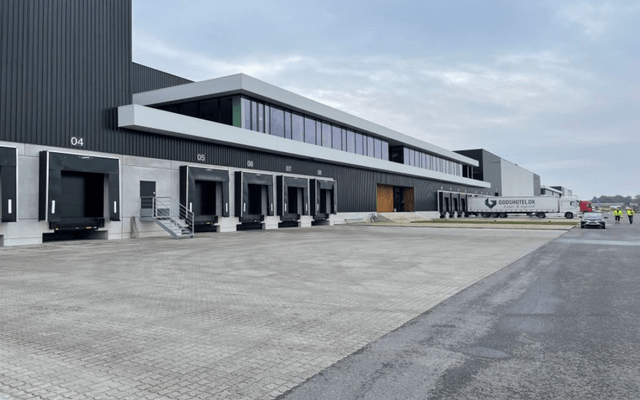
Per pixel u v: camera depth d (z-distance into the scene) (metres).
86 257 14.84
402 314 7.09
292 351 5.24
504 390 4.11
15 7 19.50
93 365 4.78
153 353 5.17
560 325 6.41
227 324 6.46
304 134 38.66
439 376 4.45
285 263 13.45
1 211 18.58
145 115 23.55
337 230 33.28
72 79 21.66
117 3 24.22
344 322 6.58
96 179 23.55
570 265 13.14
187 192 26.75
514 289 9.27
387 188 57.00
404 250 17.61
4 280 10.22
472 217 73.06
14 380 4.37
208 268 12.32
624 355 5.08
